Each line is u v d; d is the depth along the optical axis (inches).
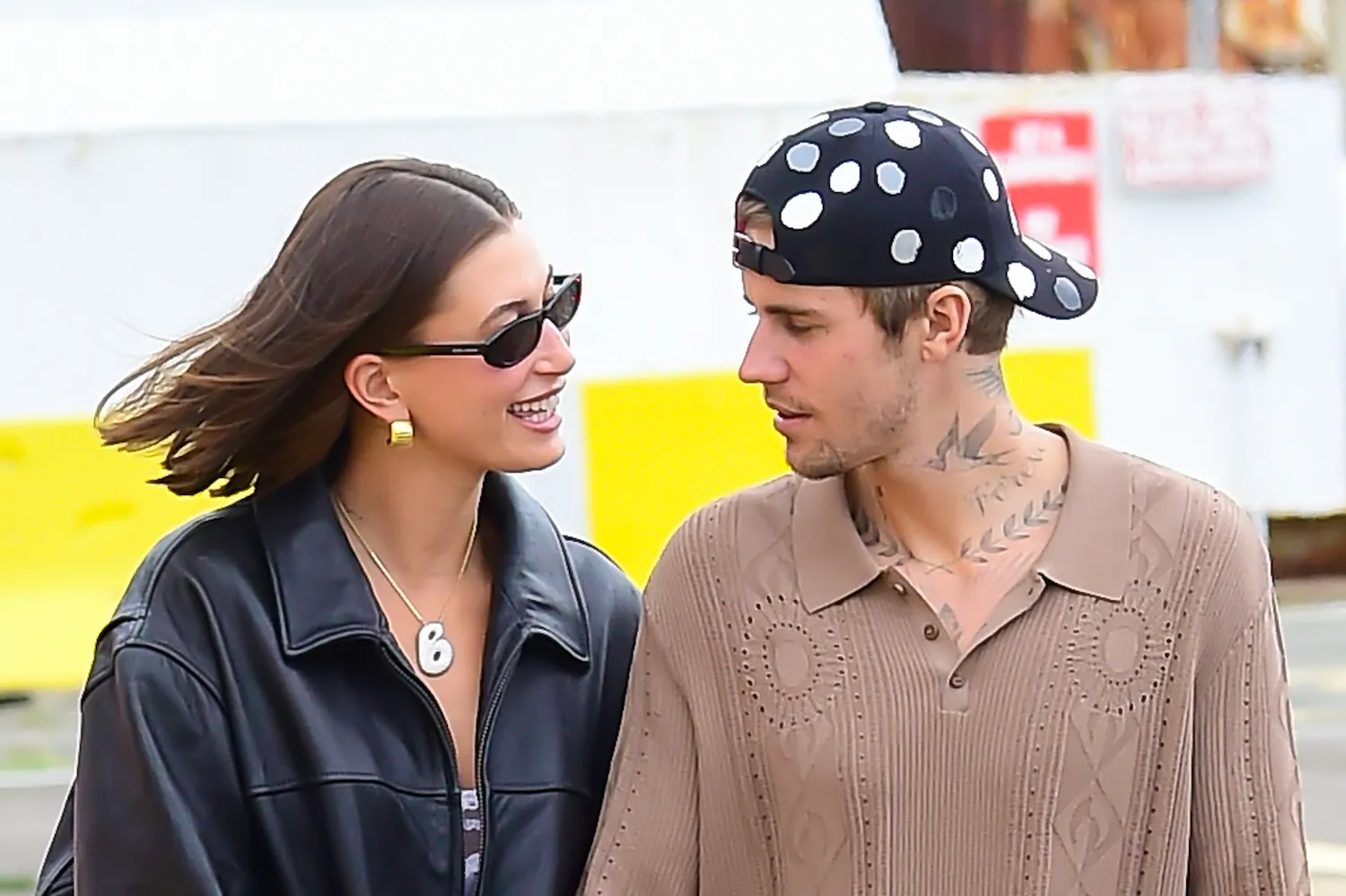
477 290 292.4
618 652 318.7
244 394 295.6
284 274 294.4
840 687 268.7
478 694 304.5
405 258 289.7
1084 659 263.6
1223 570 267.9
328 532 301.7
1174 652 264.8
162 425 301.3
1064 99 484.4
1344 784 652.7
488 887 295.4
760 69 475.5
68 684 475.8
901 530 276.2
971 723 263.0
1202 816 268.8
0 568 475.2
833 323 260.4
